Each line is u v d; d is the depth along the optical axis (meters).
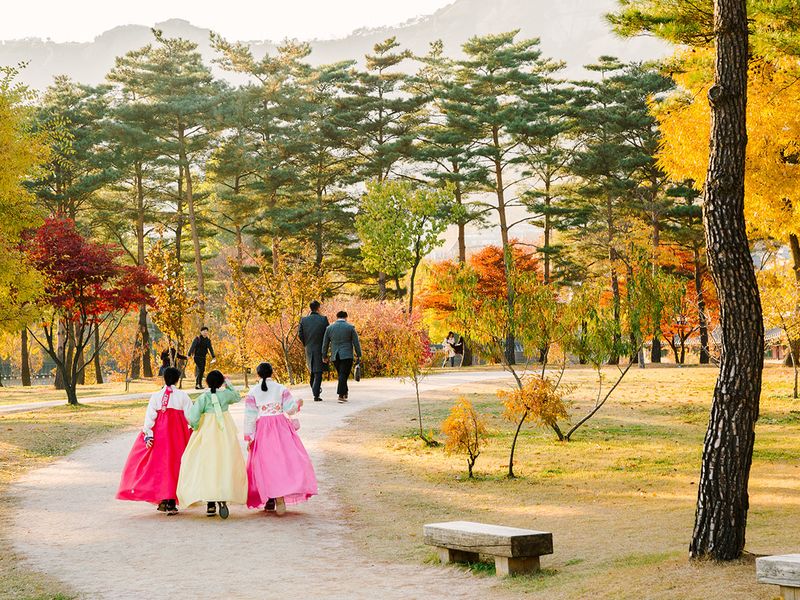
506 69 53.62
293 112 55.84
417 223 46.84
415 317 35.31
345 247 58.31
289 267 35.78
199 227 59.06
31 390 44.72
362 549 9.09
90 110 52.16
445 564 8.26
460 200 54.81
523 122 48.81
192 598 7.23
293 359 33.22
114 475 13.68
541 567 7.83
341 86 57.12
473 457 13.17
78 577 7.98
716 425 7.50
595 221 53.31
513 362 44.03
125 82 54.53
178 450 11.01
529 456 14.87
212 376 10.95
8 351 70.00
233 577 7.94
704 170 19.86
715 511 7.39
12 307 21.98
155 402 11.01
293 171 54.09
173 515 10.91
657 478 12.55
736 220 7.71
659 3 13.00
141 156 52.16
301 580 7.80
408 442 16.41
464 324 15.17
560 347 15.88
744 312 7.57
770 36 13.29
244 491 10.89
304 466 11.04
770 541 8.09
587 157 48.12
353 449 15.80
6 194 21.14
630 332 15.98
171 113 52.03
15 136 21.36
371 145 56.47
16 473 14.01
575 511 10.57
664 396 23.20
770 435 16.22
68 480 13.33
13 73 21.25
